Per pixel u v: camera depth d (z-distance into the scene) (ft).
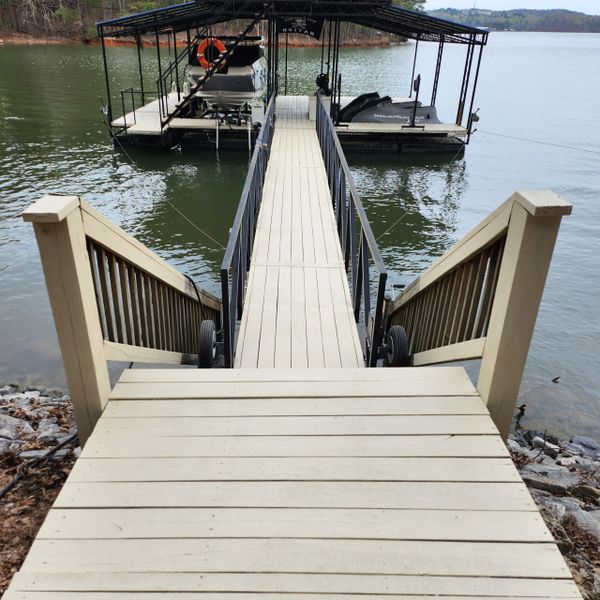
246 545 5.31
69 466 10.28
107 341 7.67
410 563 5.14
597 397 16.56
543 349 19.10
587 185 40.32
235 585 4.90
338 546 5.31
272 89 46.24
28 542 8.23
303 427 6.98
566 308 22.18
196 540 5.36
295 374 8.18
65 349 6.94
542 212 5.94
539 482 10.98
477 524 5.58
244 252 15.07
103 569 5.04
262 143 24.02
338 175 21.13
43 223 6.23
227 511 5.70
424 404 7.45
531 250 6.39
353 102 48.24
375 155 46.91
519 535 5.47
